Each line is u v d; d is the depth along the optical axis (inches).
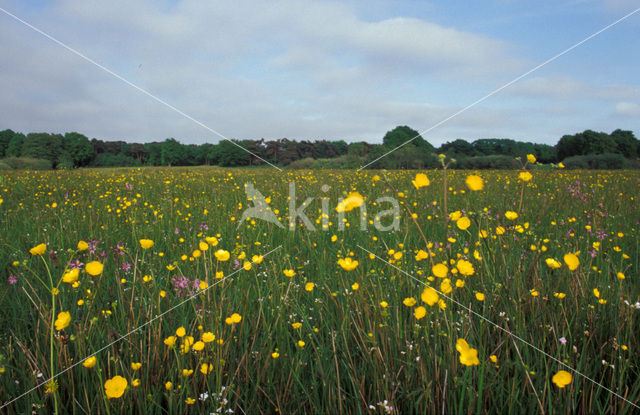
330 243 135.3
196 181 368.5
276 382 57.8
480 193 235.9
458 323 65.8
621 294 75.7
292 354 65.7
